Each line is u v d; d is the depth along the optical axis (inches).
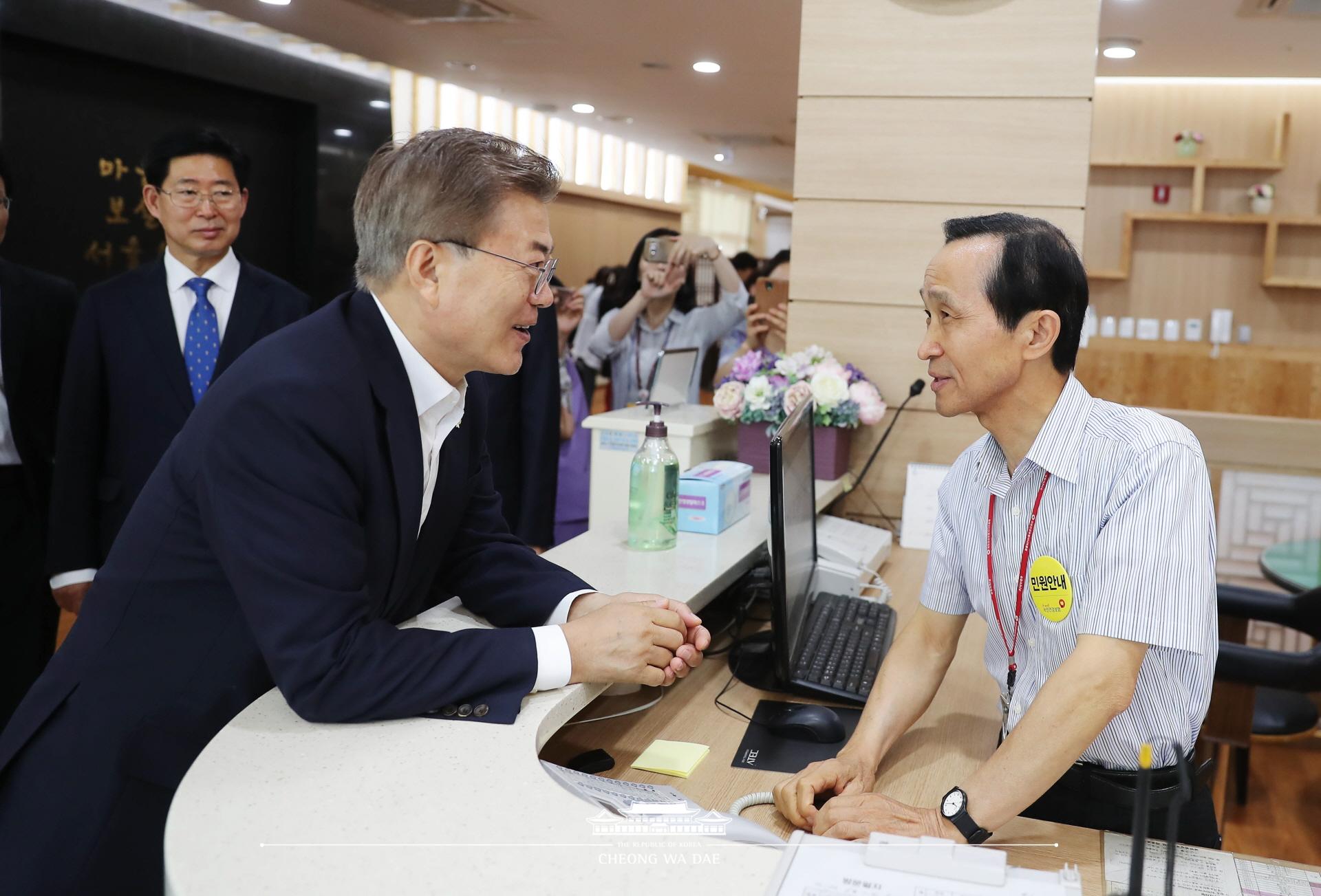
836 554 91.1
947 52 112.9
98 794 48.8
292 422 46.0
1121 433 51.0
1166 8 189.3
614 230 404.2
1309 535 159.2
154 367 95.0
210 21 204.1
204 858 35.5
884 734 56.6
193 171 95.8
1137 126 265.3
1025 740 46.7
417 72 265.1
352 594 46.8
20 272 102.1
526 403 125.9
